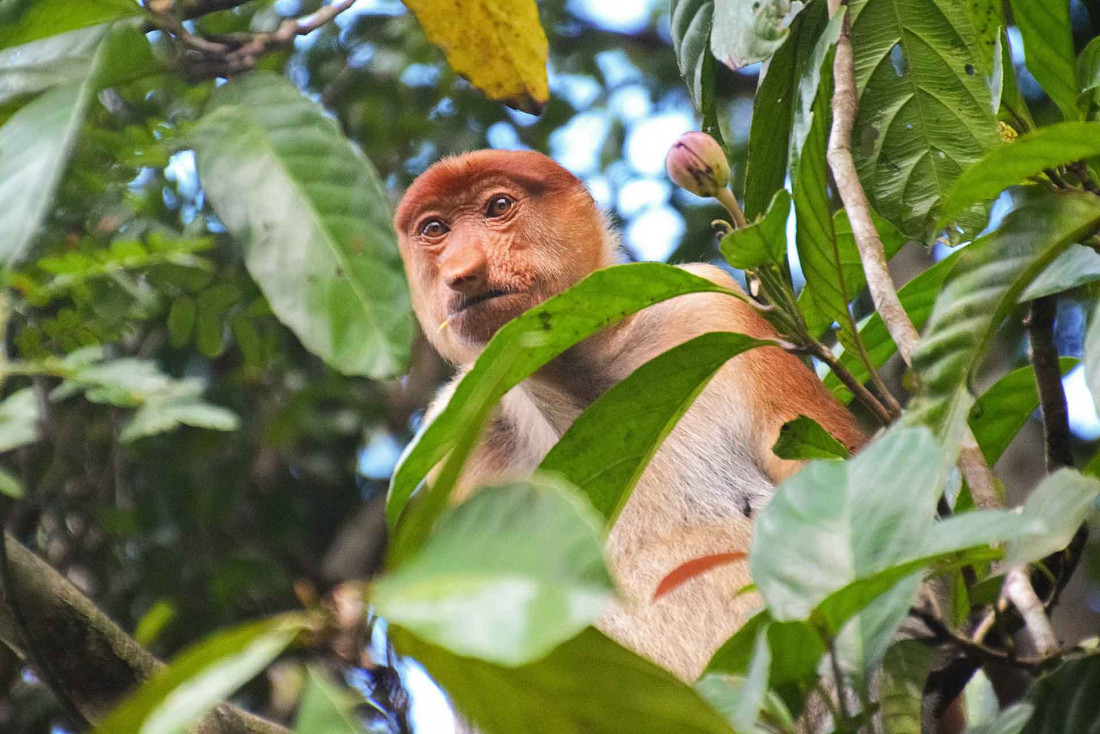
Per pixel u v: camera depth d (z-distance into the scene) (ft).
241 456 33.06
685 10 17.49
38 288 16.46
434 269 26.13
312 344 9.12
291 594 32.53
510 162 26.03
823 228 14.33
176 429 32.30
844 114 15.37
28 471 29.78
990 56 16.63
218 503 32.63
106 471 31.55
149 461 32.22
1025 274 12.52
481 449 24.82
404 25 35.99
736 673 11.11
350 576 34.96
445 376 36.29
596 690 8.23
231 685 7.33
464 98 36.32
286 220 9.38
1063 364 18.02
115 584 31.50
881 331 18.90
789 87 16.79
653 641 21.04
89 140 21.18
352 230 9.34
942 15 16.61
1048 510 10.84
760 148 16.79
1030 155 12.01
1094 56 15.51
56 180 8.48
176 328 23.53
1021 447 31.83
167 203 26.68
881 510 10.17
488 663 7.99
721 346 13.58
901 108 16.81
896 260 34.96
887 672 12.75
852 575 9.91
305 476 36.65
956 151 16.72
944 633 12.02
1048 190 14.51
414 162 35.96
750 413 23.27
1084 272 13.51
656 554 21.98
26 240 8.28
